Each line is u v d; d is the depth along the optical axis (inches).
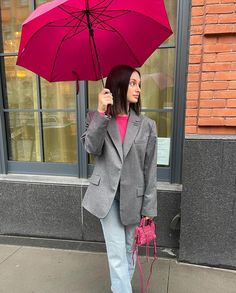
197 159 104.7
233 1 93.0
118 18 70.3
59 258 118.3
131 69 73.5
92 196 76.8
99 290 99.2
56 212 131.3
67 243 129.3
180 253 112.1
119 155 73.4
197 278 104.0
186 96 108.0
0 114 137.1
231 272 107.7
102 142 72.1
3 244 129.6
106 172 75.3
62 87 134.2
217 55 97.7
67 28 67.8
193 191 106.9
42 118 138.5
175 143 120.0
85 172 131.5
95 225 128.6
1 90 136.7
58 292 98.4
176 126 118.8
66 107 135.6
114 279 79.5
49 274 108.2
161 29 72.2
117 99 73.5
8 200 134.8
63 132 137.6
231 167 102.7
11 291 99.2
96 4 63.6
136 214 77.9
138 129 75.5
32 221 134.3
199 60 100.1
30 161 141.3
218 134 102.9
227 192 104.4
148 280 98.5
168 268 109.8
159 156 124.3
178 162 121.2
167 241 122.1
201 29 98.0
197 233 109.3
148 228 79.7
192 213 108.3
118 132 74.3
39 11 59.8
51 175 137.6
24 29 60.2
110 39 75.7
